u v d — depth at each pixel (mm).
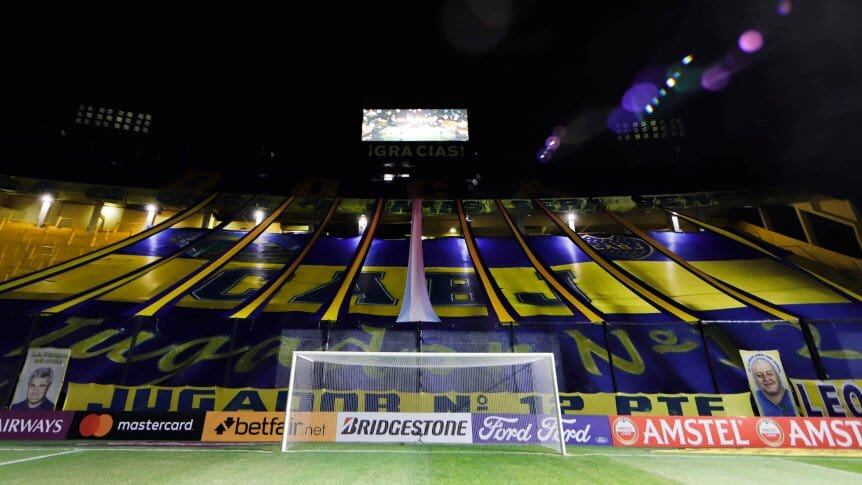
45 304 11352
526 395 9867
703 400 10188
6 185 17516
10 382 10203
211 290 13148
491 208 20875
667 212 19625
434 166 24375
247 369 10906
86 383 10141
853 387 9898
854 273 13789
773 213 18188
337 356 9492
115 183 19766
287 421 8078
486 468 5930
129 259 14898
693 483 5211
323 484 4762
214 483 4777
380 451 7566
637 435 8766
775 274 14117
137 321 10891
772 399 10055
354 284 14406
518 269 15633
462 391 10133
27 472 5402
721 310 11867
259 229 18531
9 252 14531
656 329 11781
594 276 14727
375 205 21156
